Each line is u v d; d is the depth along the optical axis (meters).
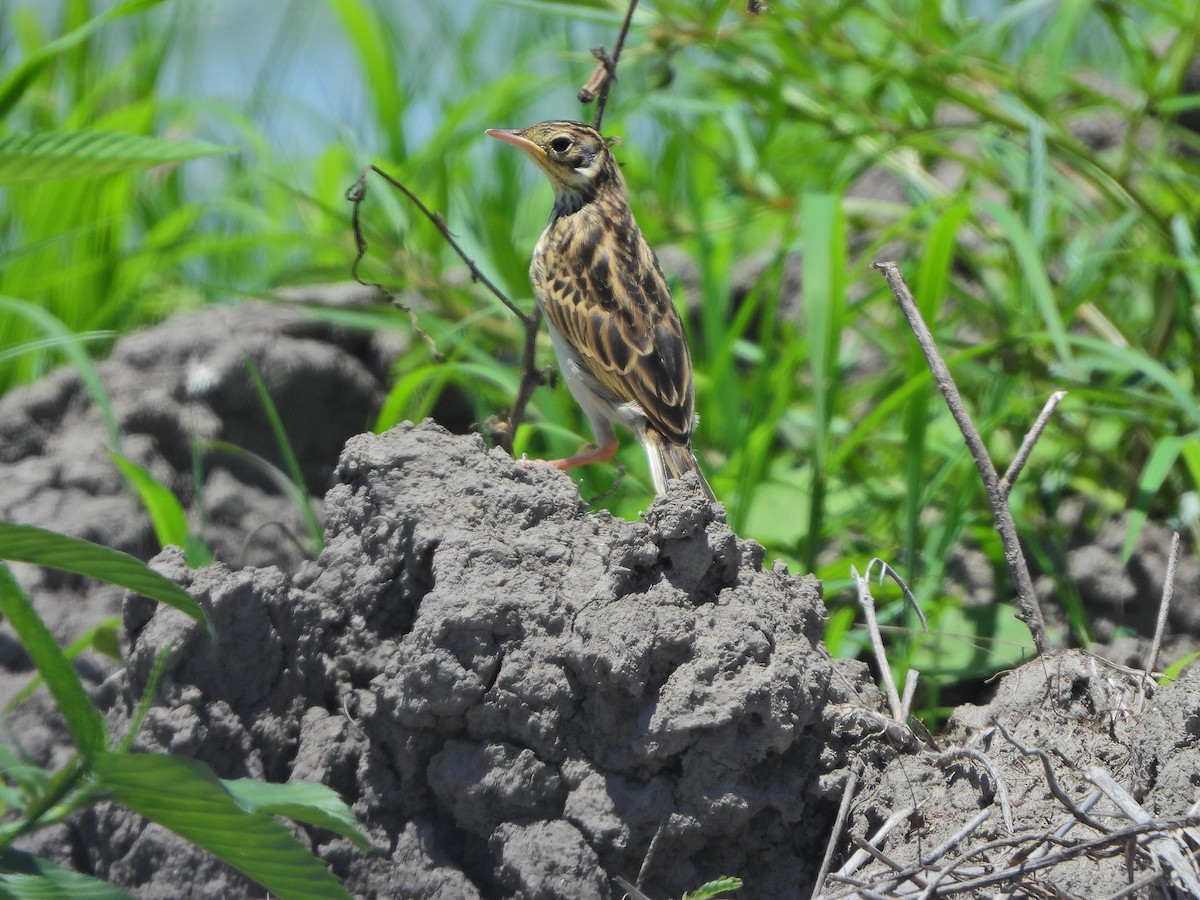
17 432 11.99
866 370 15.45
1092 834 6.77
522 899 6.90
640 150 18.64
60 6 19.34
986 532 11.38
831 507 12.77
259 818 5.32
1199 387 12.95
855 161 16.30
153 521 10.77
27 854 5.81
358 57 18.48
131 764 5.10
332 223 16.39
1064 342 10.79
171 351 12.70
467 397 13.95
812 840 7.26
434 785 7.08
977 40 13.95
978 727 8.02
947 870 6.39
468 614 7.01
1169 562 8.58
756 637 7.13
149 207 17.02
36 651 5.17
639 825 6.98
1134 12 18.78
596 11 13.30
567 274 11.63
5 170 5.17
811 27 13.38
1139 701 7.77
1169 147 16.33
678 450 11.21
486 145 17.69
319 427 13.18
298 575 7.75
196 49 19.66
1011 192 13.79
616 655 6.95
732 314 15.95
